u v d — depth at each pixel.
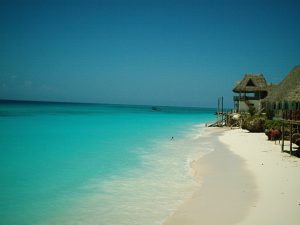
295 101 28.45
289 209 11.61
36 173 18.02
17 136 32.66
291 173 17.08
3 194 14.26
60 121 53.81
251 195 13.39
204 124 60.62
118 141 31.27
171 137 35.81
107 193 14.41
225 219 10.91
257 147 27.11
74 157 22.69
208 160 21.56
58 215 11.84
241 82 57.03
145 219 11.40
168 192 14.48
